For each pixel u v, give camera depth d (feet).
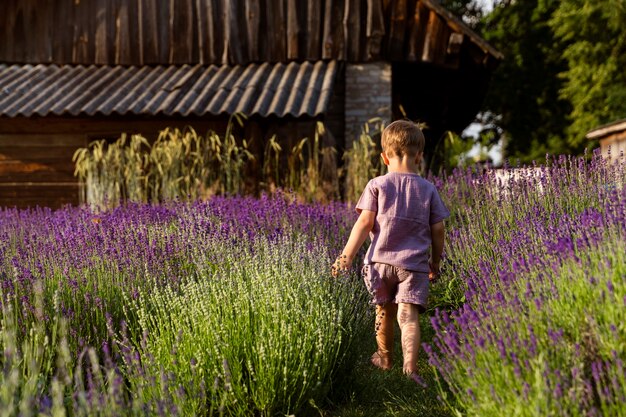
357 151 34.71
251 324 12.60
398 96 53.06
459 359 10.39
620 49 82.38
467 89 52.95
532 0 95.40
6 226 23.66
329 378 12.30
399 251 13.79
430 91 54.44
